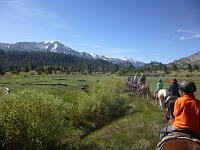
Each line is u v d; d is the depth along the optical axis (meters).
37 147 12.39
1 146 12.48
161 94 23.69
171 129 5.76
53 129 13.44
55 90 34.16
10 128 12.30
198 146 4.85
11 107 12.64
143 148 13.54
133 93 35.88
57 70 130.00
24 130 12.63
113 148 13.70
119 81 38.91
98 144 14.55
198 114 5.54
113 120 21.91
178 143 5.01
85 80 59.53
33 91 13.89
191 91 5.72
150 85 52.28
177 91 16.19
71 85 43.41
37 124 12.48
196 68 115.69
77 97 27.41
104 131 17.34
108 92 25.61
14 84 44.97
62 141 15.27
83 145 14.80
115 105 24.73
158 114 21.61
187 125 5.50
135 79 40.84
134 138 15.15
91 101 21.94
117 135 15.98
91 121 20.47
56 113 13.62
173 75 97.44
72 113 19.11
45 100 13.39
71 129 17.88
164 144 5.24
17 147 12.71
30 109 12.87
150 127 17.39
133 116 21.88
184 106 5.63
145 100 30.12
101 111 23.09
